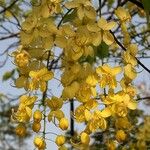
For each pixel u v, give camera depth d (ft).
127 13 2.47
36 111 2.34
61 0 2.38
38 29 2.38
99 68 2.34
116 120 2.39
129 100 2.33
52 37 2.37
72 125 3.13
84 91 2.31
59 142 2.35
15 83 2.42
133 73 2.38
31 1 2.48
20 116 2.36
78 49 2.34
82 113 2.30
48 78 2.38
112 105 2.33
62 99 2.35
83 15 2.34
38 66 2.44
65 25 2.34
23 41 2.39
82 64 2.54
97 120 2.30
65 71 2.35
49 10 2.37
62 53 2.58
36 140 2.34
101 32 2.37
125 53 2.42
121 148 3.46
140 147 3.99
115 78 2.34
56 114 2.35
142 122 4.34
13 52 2.44
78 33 2.34
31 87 2.37
